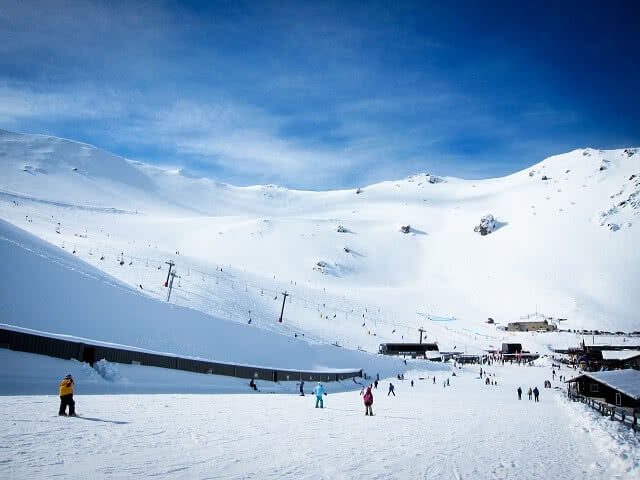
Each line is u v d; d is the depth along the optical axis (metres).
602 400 50.19
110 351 38.66
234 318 97.69
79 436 15.27
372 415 31.31
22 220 150.62
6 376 28.52
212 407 28.88
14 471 10.86
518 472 15.51
